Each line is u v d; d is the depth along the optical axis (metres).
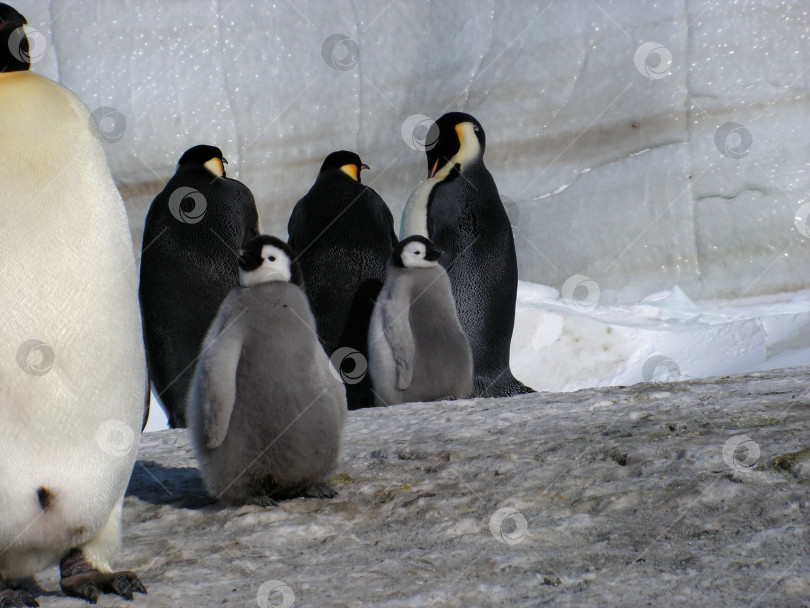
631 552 4.59
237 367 5.49
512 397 9.45
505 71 21.31
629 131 20.56
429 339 10.48
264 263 5.54
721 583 4.08
